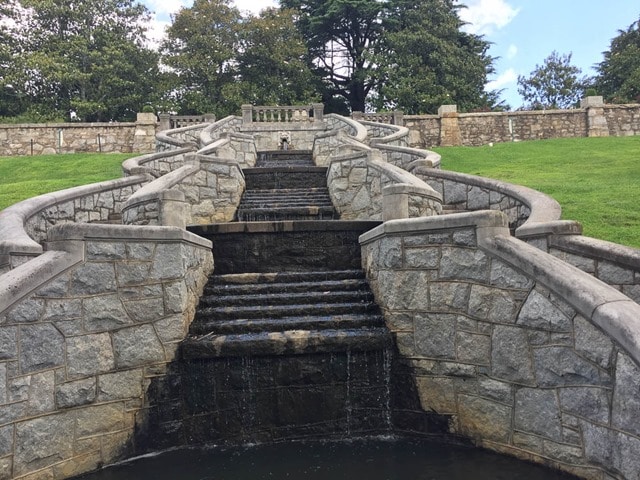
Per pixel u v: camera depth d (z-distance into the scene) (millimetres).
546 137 26766
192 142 18516
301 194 12617
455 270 5359
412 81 35969
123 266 5242
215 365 5559
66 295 4797
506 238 4984
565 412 4348
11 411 4324
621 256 5867
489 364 5031
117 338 5141
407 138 18094
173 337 5551
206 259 7059
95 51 35125
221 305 6484
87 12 36938
